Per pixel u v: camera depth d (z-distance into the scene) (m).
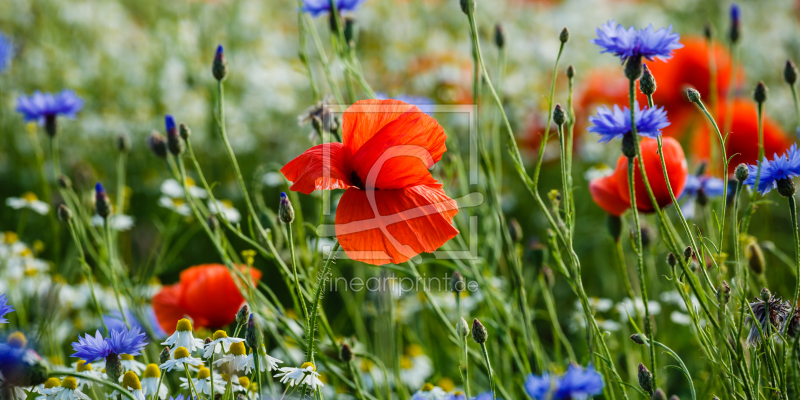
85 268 1.15
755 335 1.04
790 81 1.12
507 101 1.73
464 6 1.11
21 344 0.99
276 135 1.77
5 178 1.59
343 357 1.12
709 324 1.08
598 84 1.65
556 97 1.82
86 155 1.68
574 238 1.47
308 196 1.50
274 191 1.56
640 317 1.13
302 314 1.14
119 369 1.03
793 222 1.03
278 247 1.19
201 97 1.80
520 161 1.10
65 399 1.04
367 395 1.15
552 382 0.97
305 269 1.21
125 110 1.80
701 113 1.44
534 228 1.56
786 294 1.25
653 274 1.26
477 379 1.28
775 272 1.32
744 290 1.05
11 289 1.25
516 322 1.20
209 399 1.07
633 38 1.01
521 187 1.65
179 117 1.74
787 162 1.03
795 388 1.00
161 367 1.04
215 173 1.69
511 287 1.24
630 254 1.36
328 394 1.18
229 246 1.19
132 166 1.68
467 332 1.05
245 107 1.77
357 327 1.27
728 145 1.36
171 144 1.15
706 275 1.03
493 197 1.17
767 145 1.35
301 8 1.22
